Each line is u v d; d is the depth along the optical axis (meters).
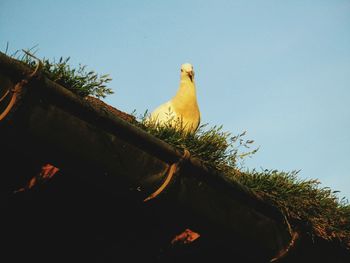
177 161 2.79
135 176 2.66
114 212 3.00
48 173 2.64
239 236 3.07
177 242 3.09
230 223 3.02
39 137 2.37
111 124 2.56
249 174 3.34
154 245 3.12
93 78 2.73
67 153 2.46
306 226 3.35
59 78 2.57
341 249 3.63
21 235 3.00
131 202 2.88
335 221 3.53
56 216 2.93
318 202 3.48
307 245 3.40
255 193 3.16
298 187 3.41
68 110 2.46
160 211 2.83
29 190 2.69
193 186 2.86
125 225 3.07
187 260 3.36
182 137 3.02
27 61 2.55
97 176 2.57
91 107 2.50
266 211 3.21
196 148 2.99
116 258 3.09
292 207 3.32
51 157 2.46
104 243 3.08
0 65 2.26
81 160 2.50
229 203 3.02
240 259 3.39
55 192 2.74
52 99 2.41
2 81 2.28
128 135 2.63
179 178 2.80
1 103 2.29
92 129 2.52
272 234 3.23
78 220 3.00
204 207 2.90
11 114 2.28
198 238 3.04
